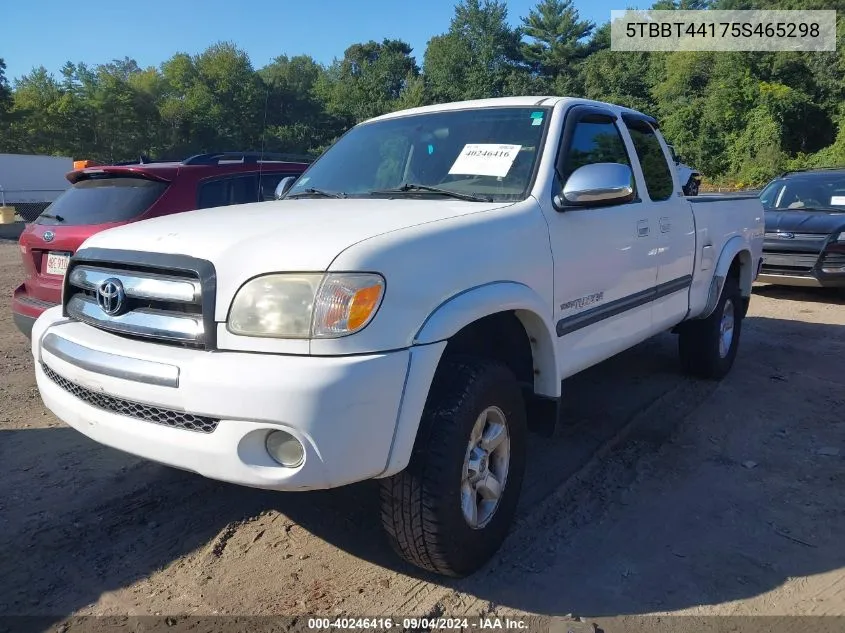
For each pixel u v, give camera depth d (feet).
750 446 14.12
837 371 19.57
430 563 9.04
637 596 9.17
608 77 193.47
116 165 19.61
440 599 9.09
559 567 9.82
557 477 12.67
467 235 9.21
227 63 199.82
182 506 11.58
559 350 11.17
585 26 232.73
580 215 11.51
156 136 207.62
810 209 32.68
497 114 12.56
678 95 168.35
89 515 11.24
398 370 7.93
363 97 240.53
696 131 152.05
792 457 13.57
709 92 159.22
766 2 183.62
